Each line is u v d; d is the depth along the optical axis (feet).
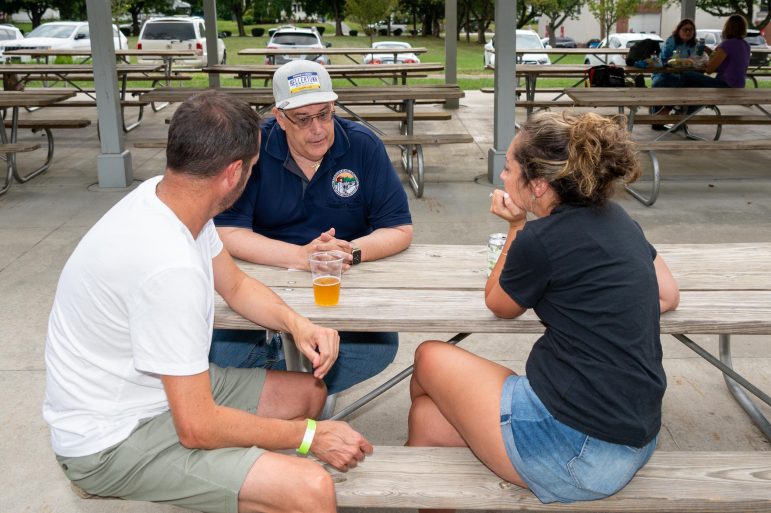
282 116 8.55
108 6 22.21
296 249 8.79
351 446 6.68
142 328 5.73
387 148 30.40
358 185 9.19
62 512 8.56
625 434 6.03
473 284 8.30
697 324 7.28
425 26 177.99
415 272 8.68
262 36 179.22
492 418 6.44
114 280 5.77
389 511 8.68
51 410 6.47
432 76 74.02
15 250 17.53
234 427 6.15
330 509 6.22
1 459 9.50
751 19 113.39
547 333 6.44
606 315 5.98
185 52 40.34
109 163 23.18
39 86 57.98
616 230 6.13
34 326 13.39
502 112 23.61
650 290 6.12
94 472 6.35
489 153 24.47
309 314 7.45
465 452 7.21
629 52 34.17
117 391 6.26
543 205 6.41
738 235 18.62
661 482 6.79
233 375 7.83
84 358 6.16
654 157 21.15
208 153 5.83
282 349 9.78
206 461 6.24
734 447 9.78
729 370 9.08
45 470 9.30
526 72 35.06
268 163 8.97
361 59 100.63
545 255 6.05
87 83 53.01
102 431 6.28
